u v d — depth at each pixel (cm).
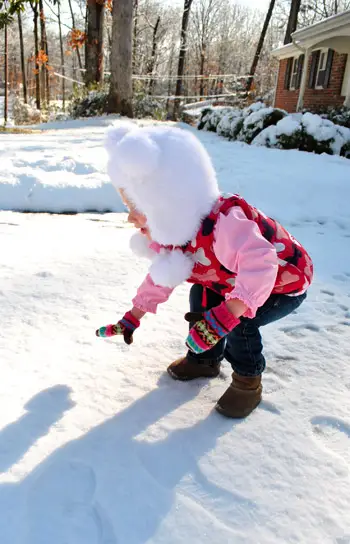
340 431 179
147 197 151
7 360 213
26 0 1758
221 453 165
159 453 164
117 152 148
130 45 1415
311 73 1681
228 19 4625
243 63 4825
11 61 4719
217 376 214
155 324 257
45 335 237
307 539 134
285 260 167
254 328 177
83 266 333
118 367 214
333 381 211
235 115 1106
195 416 184
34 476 151
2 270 317
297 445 171
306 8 3225
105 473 154
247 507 144
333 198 539
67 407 185
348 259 382
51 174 543
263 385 207
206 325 152
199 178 154
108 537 132
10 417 177
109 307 271
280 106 2033
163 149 150
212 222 159
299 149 886
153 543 131
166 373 212
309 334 255
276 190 548
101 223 457
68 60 5141
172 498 146
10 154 655
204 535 134
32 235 404
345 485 154
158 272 163
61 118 1620
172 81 4466
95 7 1719
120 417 181
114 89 1449
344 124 1137
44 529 133
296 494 150
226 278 171
